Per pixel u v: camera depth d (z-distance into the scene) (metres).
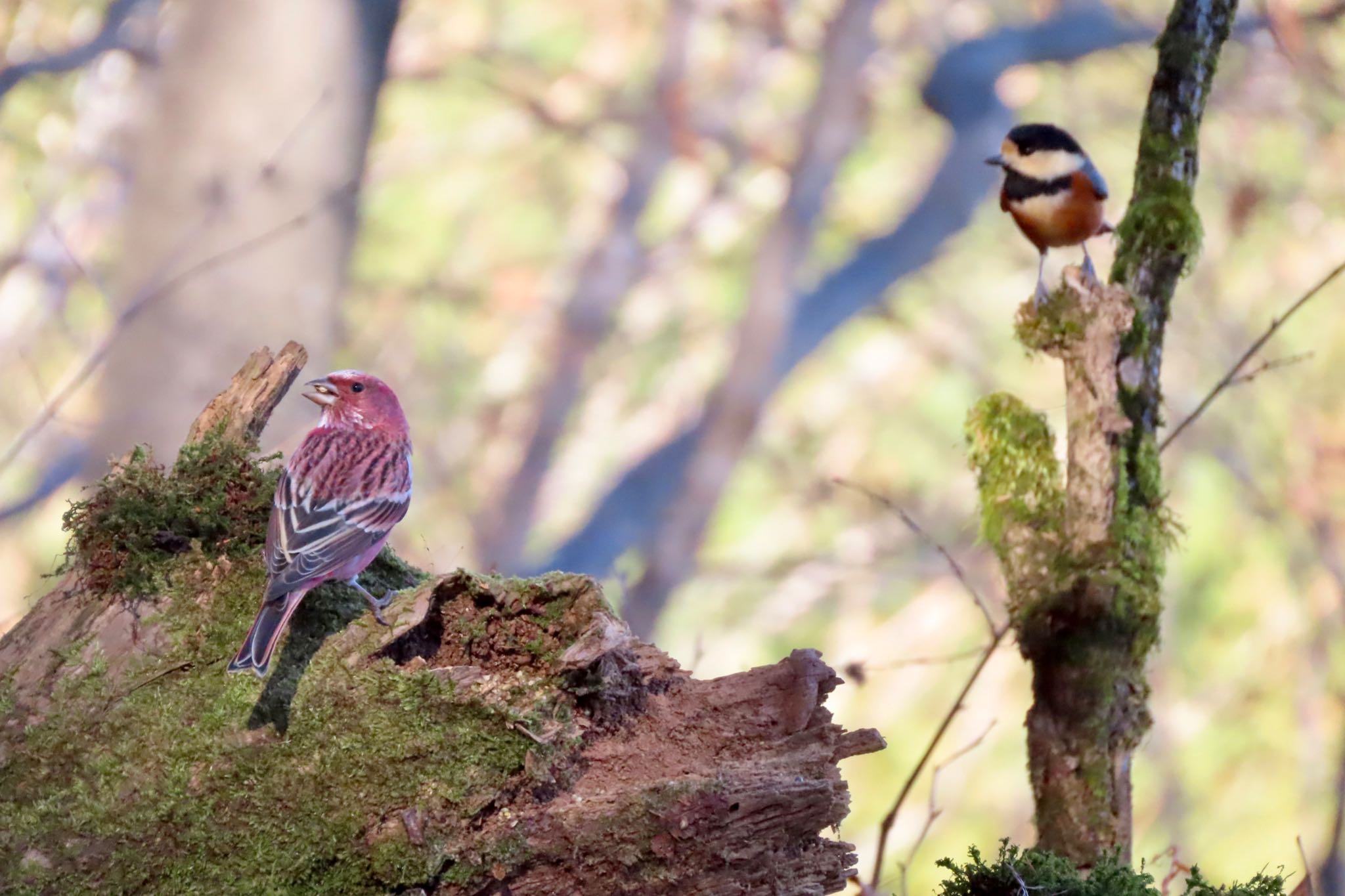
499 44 20.66
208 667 5.00
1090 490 6.37
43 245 16.97
